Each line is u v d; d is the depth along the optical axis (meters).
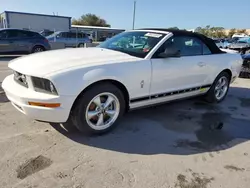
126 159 2.66
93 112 3.03
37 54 3.45
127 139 3.13
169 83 3.71
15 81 3.15
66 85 2.66
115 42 4.05
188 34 4.05
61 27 30.58
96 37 41.91
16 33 11.55
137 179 2.33
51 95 2.67
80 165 2.50
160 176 2.40
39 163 2.49
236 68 5.04
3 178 2.23
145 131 3.41
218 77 4.67
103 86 2.98
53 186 2.16
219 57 4.56
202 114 4.26
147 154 2.80
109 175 2.36
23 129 3.22
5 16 26.88
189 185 2.29
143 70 3.28
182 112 4.31
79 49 3.78
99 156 2.69
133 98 3.32
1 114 3.67
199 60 4.13
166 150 2.92
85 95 2.86
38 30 29.03
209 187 2.28
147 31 3.99
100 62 3.00
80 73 2.76
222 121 3.97
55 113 2.71
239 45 16.92
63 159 2.59
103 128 3.18
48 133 3.14
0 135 3.02
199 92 4.41
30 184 2.18
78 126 2.98
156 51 3.49
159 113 4.18
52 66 2.79
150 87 3.46
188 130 3.54
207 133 3.47
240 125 3.84
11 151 2.68
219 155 2.87
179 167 2.57
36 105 2.70
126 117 3.90
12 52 11.46
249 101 5.25
